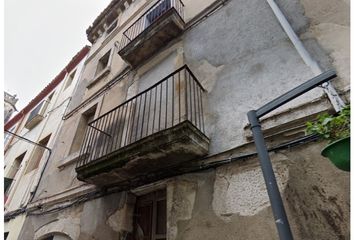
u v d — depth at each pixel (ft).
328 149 4.34
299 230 6.22
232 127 9.65
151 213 11.25
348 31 8.39
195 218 8.44
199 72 13.16
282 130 7.98
